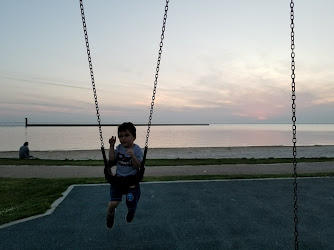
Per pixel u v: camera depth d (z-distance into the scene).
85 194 7.10
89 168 13.24
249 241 4.05
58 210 5.68
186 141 49.84
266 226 4.68
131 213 3.45
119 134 3.40
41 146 37.78
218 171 12.23
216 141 50.12
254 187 7.84
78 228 4.62
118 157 3.46
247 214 5.35
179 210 5.63
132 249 3.80
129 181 3.36
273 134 82.75
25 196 7.18
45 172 12.11
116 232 4.43
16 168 13.24
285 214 5.35
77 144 42.16
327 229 4.55
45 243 4.00
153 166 13.74
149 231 4.46
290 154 23.23
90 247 3.87
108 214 3.54
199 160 16.23
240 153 24.06
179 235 4.29
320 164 14.30
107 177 3.36
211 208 5.77
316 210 5.62
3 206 6.30
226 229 4.54
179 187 7.86
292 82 3.26
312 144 43.06
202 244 3.94
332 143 45.06
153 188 7.74
